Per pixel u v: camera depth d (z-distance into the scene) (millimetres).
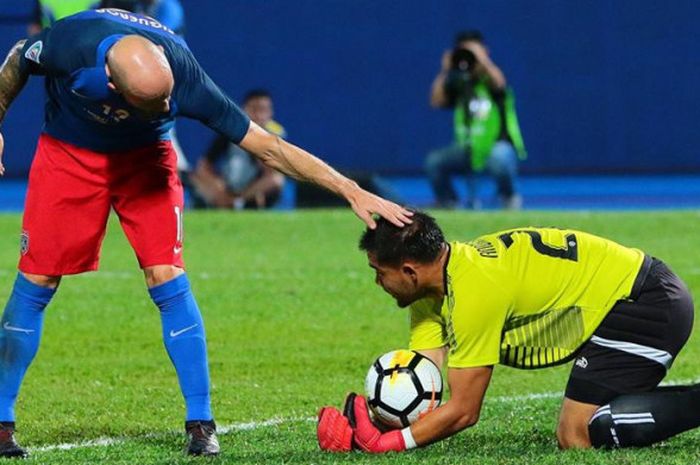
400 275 19312
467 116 66062
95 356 31203
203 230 56781
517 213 62406
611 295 19938
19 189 76250
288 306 38500
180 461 20172
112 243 52438
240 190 66000
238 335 34094
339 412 20562
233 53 80125
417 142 81875
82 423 24219
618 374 20094
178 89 19656
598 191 77000
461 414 19484
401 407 20234
